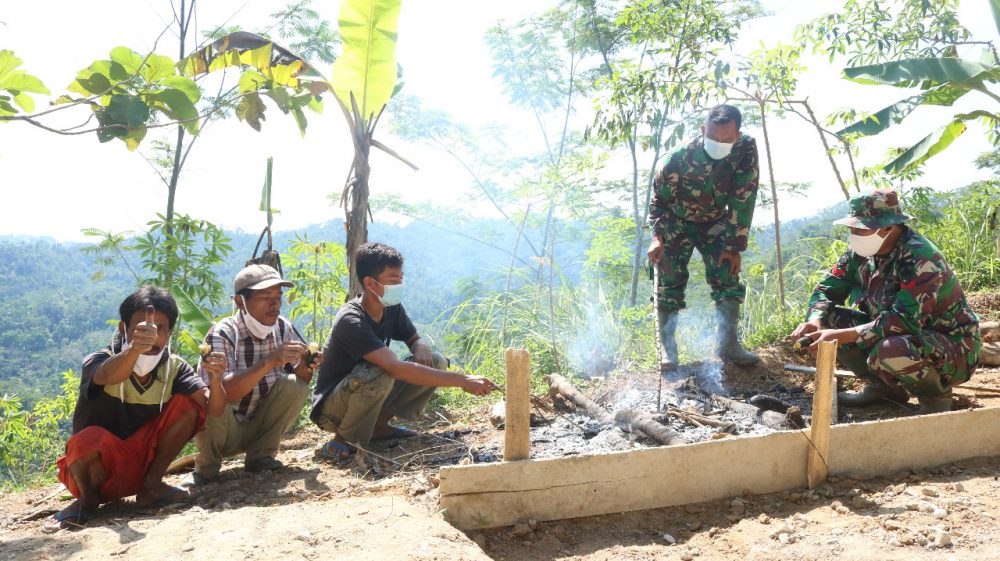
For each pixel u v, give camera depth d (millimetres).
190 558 2588
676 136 8930
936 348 4301
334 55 12516
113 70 4105
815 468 3506
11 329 60656
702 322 7418
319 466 4238
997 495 3256
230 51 6699
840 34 10070
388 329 4520
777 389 5344
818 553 2725
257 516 3029
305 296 7348
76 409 3529
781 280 7664
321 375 4430
